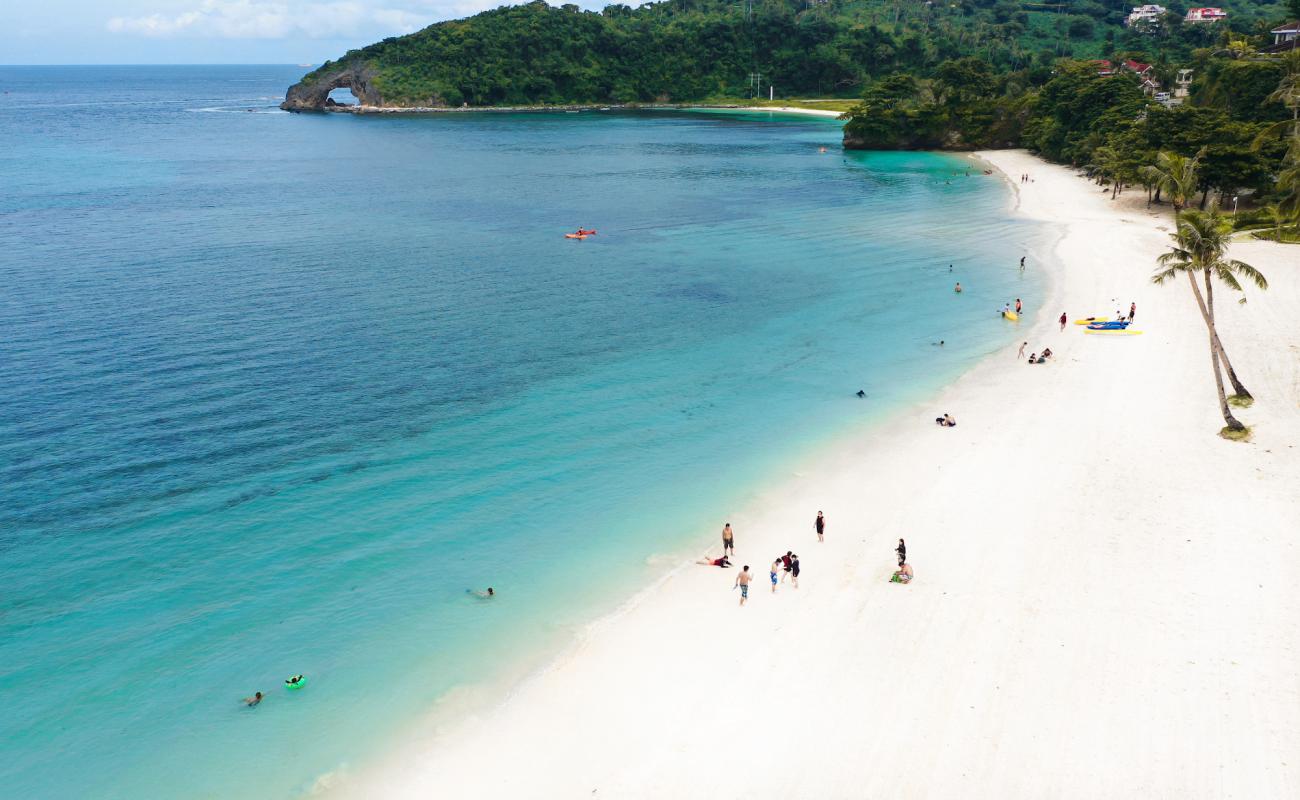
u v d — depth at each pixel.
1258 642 30.56
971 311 74.25
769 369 61.62
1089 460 45.09
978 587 34.69
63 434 49.78
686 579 36.22
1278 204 87.19
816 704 28.78
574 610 34.34
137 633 33.06
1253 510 39.09
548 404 55.66
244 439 49.91
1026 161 179.25
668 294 82.25
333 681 30.44
